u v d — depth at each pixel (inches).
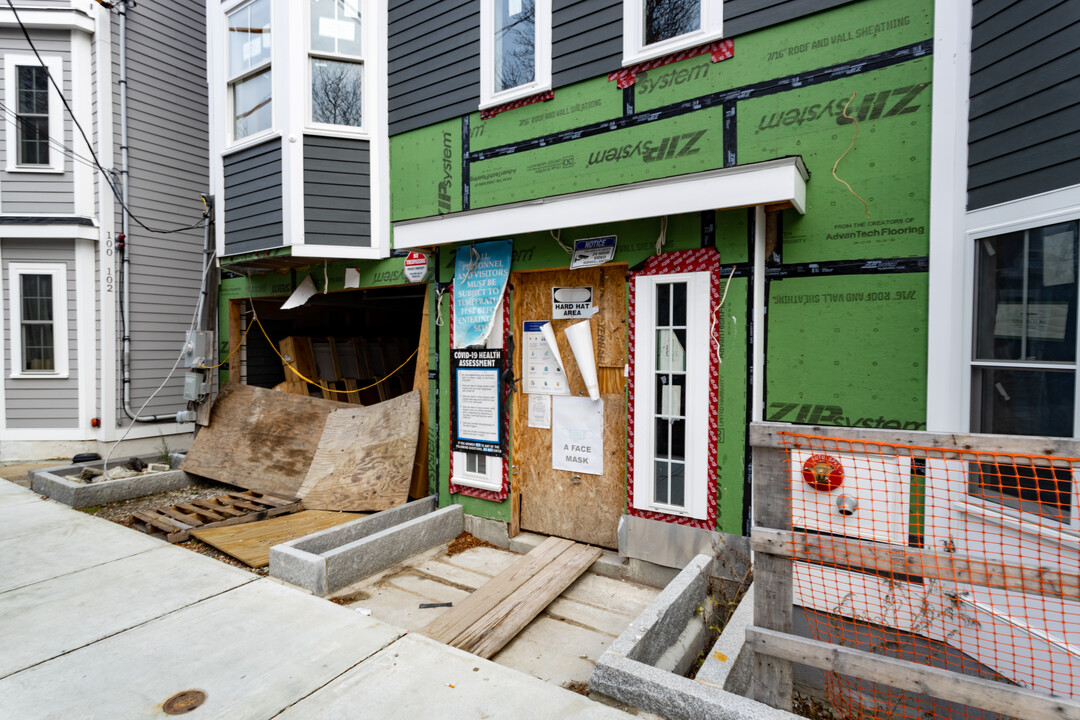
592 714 100.7
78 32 334.3
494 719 99.3
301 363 327.9
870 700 128.2
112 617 136.3
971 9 124.4
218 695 105.6
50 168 335.9
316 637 127.6
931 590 124.9
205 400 283.6
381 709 102.0
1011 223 113.6
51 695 105.3
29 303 340.2
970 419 123.6
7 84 333.7
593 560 180.4
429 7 223.6
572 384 195.8
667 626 125.8
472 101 212.1
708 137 163.0
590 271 190.7
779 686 98.3
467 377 213.5
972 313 123.0
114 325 339.3
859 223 141.6
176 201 370.3
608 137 180.9
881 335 139.0
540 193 195.6
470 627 138.3
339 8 243.6
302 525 208.2
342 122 244.5
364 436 239.5
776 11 151.9
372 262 246.8
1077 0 102.7
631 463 176.6
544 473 202.4
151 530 213.0
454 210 218.7
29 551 179.5
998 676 116.2
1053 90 106.4
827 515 141.8
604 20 180.4
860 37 141.7
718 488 159.6
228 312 310.0
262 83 258.8
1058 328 105.3
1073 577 77.7
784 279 150.6
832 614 135.4
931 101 132.6
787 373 150.1
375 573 178.7
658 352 171.9
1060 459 79.7
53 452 337.4
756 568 101.9
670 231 165.9
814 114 147.6
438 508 224.8
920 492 129.9
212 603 144.3
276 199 242.1
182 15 372.8
